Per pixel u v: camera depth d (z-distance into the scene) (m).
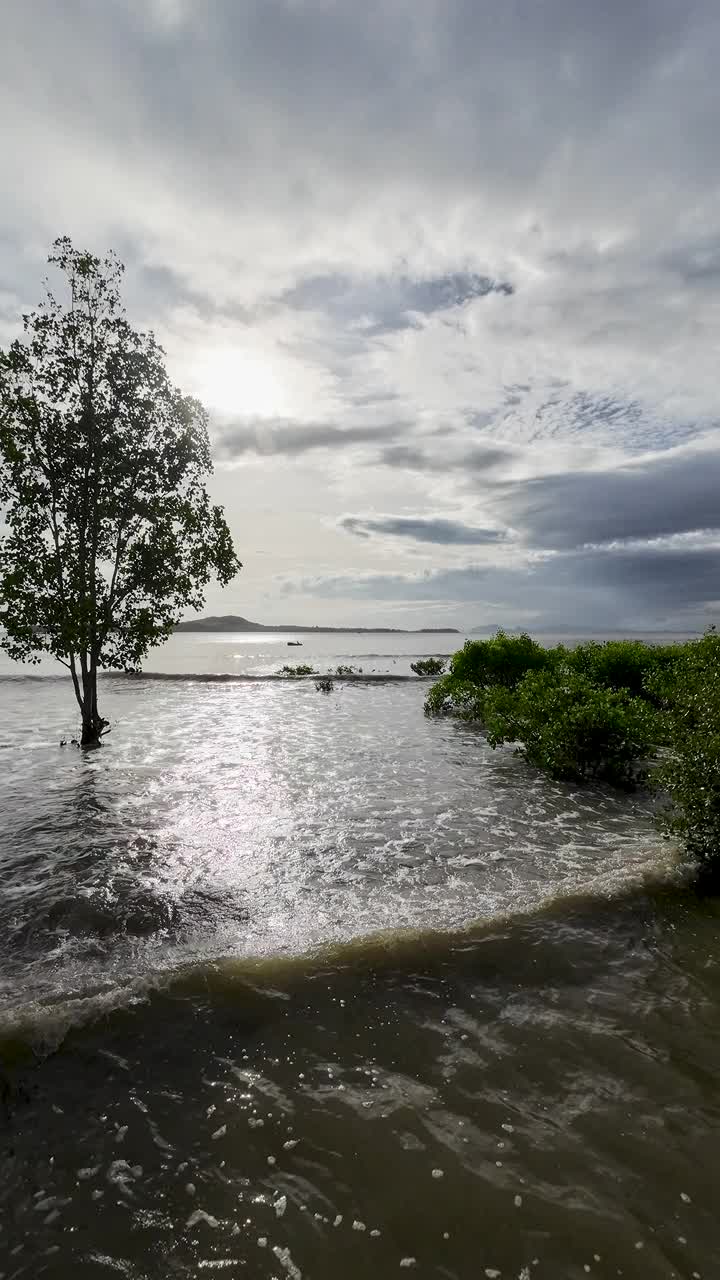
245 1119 3.54
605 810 9.52
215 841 8.18
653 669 16.34
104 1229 2.92
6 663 47.84
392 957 5.20
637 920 5.87
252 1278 2.68
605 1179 3.12
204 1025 4.34
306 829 8.64
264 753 13.83
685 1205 2.98
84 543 14.19
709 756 6.89
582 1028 4.31
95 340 14.27
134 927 5.79
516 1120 3.51
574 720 10.97
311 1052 4.09
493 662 19.67
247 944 5.42
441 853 7.69
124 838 8.29
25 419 13.48
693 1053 4.05
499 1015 4.47
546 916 5.91
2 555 13.28
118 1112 3.59
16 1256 2.79
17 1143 3.38
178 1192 3.10
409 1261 2.74
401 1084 3.80
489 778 11.51
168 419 15.14
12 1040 4.13
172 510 14.80
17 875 7.05
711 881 6.70
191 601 15.42
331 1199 3.05
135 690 28.67
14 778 11.54
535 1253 2.76
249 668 45.06
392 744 14.93
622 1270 2.67
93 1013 4.41
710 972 5.00
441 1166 3.22
